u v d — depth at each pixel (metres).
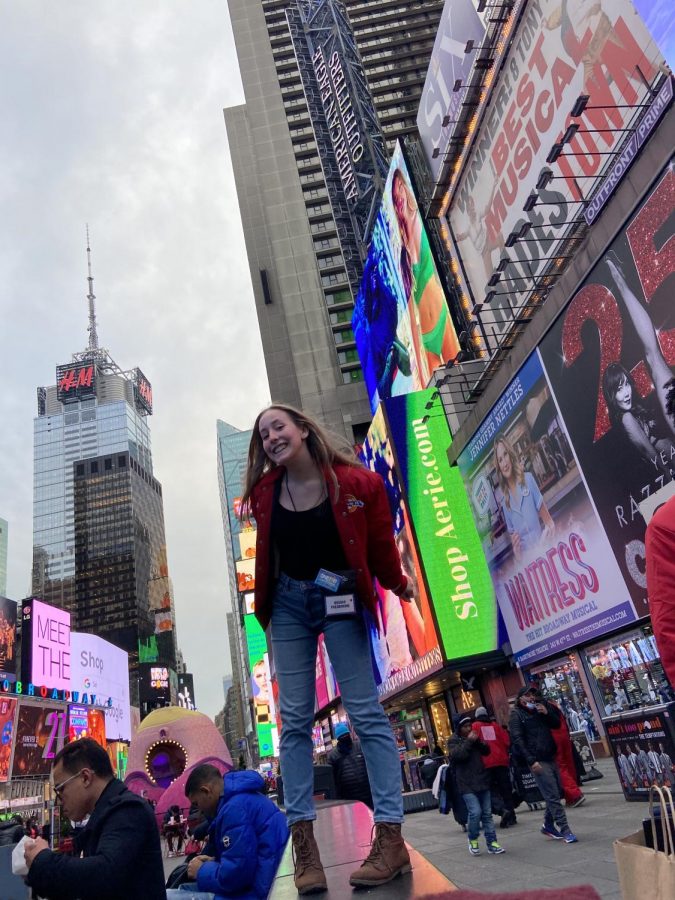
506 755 10.38
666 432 13.32
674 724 8.82
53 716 52.84
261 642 89.06
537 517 19.06
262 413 2.98
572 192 19.92
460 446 24.36
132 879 2.97
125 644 161.75
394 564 3.02
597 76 18.55
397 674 31.39
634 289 13.95
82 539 181.38
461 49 27.42
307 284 77.19
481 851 8.41
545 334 17.55
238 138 104.00
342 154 63.44
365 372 48.03
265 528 2.88
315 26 69.00
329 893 2.17
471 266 28.11
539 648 19.95
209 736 27.52
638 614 14.85
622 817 8.70
